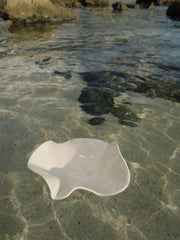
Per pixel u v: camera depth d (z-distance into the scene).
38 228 1.73
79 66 5.47
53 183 1.54
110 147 2.02
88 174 1.90
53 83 4.45
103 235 1.70
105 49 7.11
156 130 3.09
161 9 20.64
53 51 6.73
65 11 12.91
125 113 3.50
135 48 7.29
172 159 2.55
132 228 1.76
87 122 3.24
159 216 1.87
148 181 2.24
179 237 1.69
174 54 6.66
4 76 4.66
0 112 3.35
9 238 1.65
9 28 10.19
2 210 1.87
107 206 1.96
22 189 2.09
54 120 3.24
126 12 17.70
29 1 11.38
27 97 3.84
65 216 1.85
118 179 1.66
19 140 2.78
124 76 4.95
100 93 4.11
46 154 1.95
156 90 4.31
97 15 15.38
